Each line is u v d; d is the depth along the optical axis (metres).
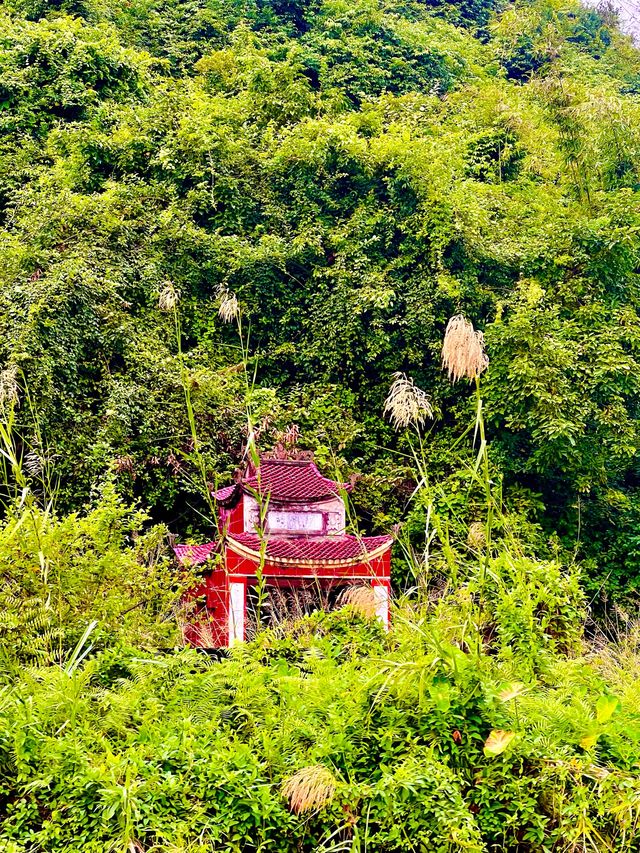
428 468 18.39
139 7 36.50
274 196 23.17
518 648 7.47
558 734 6.57
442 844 5.84
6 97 24.70
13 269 18.19
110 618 7.93
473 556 9.99
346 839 6.00
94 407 17.64
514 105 30.12
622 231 19.66
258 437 18.00
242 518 12.69
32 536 7.45
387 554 11.70
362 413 20.20
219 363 20.19
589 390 17.84
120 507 8.89
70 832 5.67
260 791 5.92
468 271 20.70
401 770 6.00
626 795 6.05
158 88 28.91
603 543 17.75
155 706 6.44
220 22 36.66
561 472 18.09
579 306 19.58
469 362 6.18
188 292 20.88
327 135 22.72
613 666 8.30
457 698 6.45
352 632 7.87
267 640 7.61
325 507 12.41
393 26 36.75
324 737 6.32
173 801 5.81
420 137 23.77
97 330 17.91
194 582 10.80
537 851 6.07
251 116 25.66
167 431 17.33
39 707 6.21
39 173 22.69
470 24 48.19
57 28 27.78
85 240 19.47
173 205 21.48
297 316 21.41
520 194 26.22
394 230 21.50
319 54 34.00
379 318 20.36
